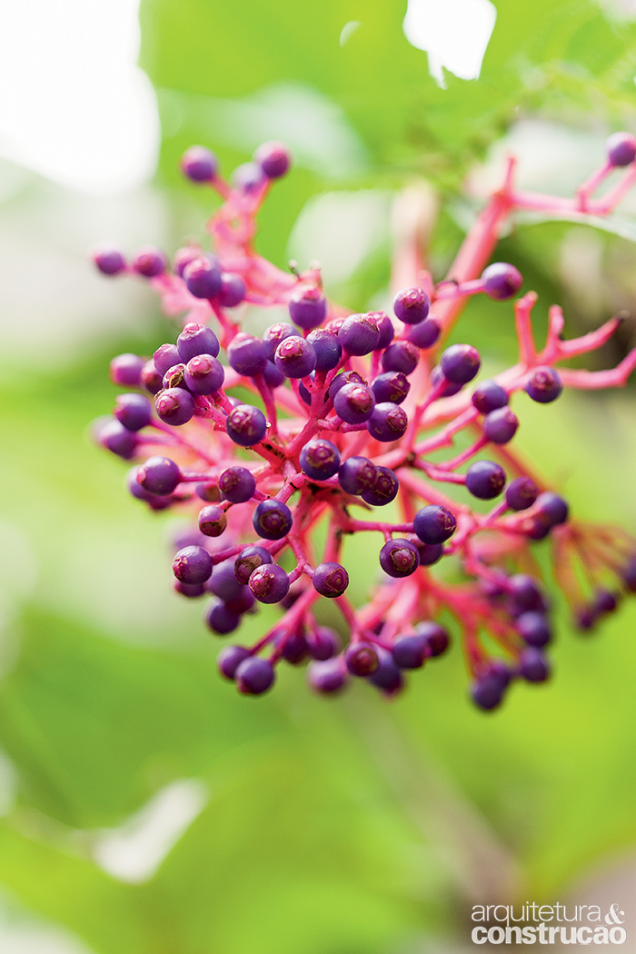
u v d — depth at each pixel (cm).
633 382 62
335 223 64
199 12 58
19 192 72
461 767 88
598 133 52
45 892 59
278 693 86
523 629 48
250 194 50
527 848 82
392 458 42
